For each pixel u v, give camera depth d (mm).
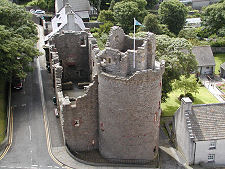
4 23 72188
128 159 49000
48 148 50844
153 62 47625
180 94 81938
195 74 95688
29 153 49688
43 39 99812
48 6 134250
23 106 62188
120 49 51344
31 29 76500
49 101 64000
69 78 66312
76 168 47031
